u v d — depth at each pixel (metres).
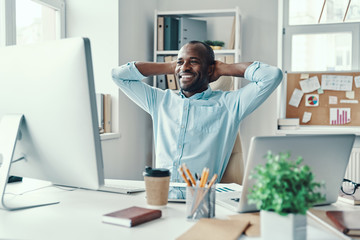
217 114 1.75
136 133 3.21
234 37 3.23
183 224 0.92
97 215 0.99
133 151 3.16
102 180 1.00
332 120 3.41
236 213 1.02
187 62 1.75
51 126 1.01
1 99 1.10
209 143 1.70
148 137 3.51
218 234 0.81
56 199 1.17
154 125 1.89
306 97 3.46
